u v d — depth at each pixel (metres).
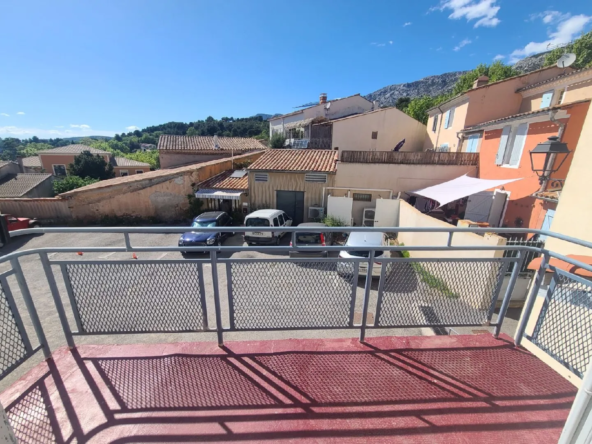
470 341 2.79
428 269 2.65
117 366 2.43
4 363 2.16
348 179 14.52
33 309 2.38
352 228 2.49
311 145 23.25
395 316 2.74
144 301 2.62
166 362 2.48
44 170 37.31
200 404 2.06
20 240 12.70
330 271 2.63
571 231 3.19
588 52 21.62
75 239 12.88
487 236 6.35
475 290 2.75
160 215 16.61
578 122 7.97
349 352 2.62
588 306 2.10
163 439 1.81
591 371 1.19
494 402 2.10
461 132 14.45
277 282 2.62
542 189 8.35
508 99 14.22
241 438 1.82
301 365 2.45
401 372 2.38
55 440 1.80
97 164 35.12
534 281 2.58
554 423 1.95
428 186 14.21
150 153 52.34
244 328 2.72
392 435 1.85
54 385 2.23
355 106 26.28
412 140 20.50
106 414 1.98
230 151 24.86
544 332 2.50
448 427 1.91
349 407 2.05
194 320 2.70
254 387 2.22
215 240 10.45
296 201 14.89
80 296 2.56
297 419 1.95
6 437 1.19
